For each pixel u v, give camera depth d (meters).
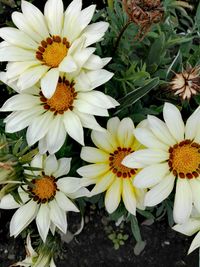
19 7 0.39
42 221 0.27
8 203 0.27
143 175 0.23
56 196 0.27
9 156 0.24
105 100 0.23
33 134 0.24
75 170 0.31
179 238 0.36
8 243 0.36
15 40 0.24
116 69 0.30
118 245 0.36
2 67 0.38
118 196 0.26
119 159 0.26
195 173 0.24
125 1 0.24
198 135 0.24
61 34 0.24
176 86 0.25
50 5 0.24
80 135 0.23
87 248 0.36
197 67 0.26
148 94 0.30
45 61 0.24
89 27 0.24
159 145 0.24
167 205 0.32
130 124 0.25
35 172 0.27
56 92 0.24
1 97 0.37
